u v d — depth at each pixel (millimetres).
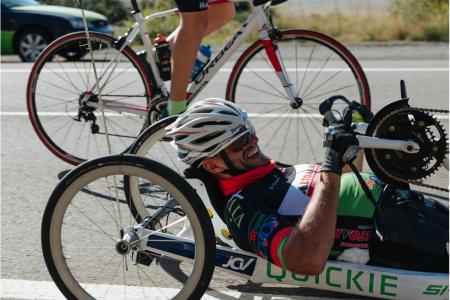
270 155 6309
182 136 3293
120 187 5484
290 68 9781
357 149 3111
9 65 11484
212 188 3416
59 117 7637
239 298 3832
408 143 3459
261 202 3287
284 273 3539
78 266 4258
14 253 4473
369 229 3430
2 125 7441
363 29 14617
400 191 3576
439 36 14031
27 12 12852
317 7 16312
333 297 3809
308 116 7457
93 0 13789
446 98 8094
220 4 5711
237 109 3311
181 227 4566
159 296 3906
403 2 15148
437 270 3416
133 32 5844
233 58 11438
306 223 3035
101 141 6797
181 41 5270
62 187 3422
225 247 3637
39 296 3934
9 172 5992
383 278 3432
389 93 8453
